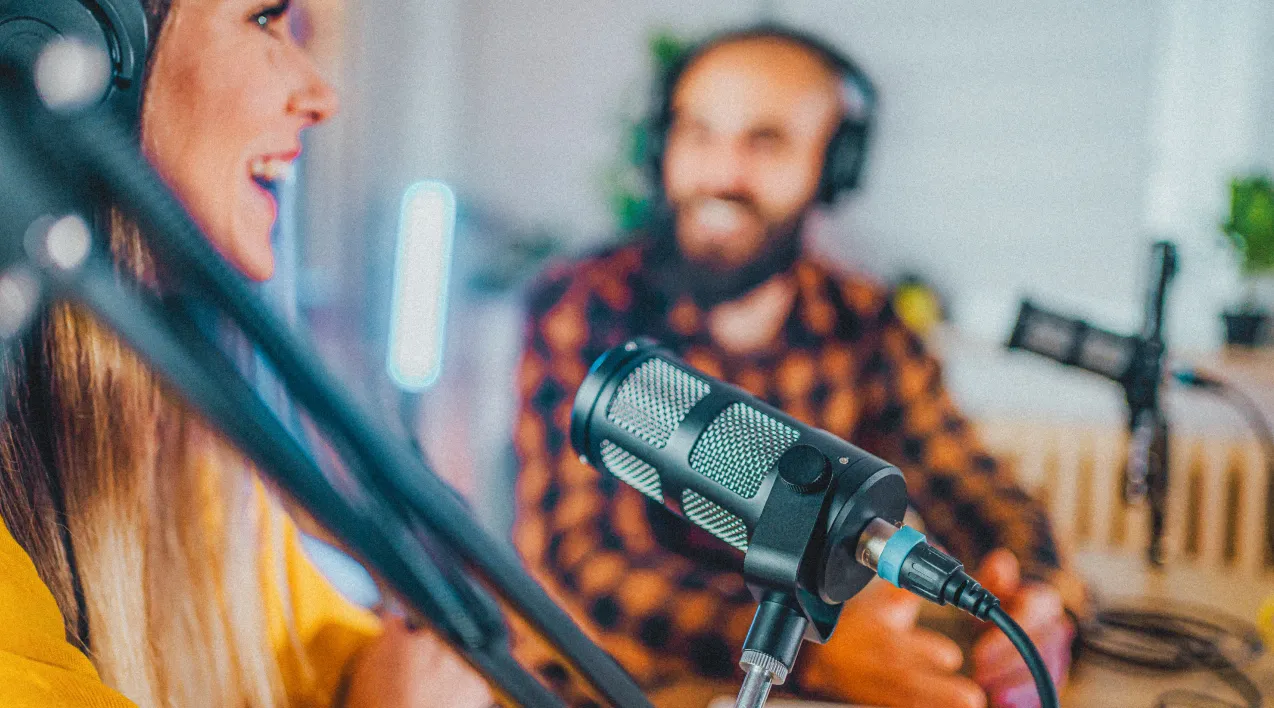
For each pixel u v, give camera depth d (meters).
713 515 0.50
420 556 0.35
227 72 0.70
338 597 0.99
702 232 2.25
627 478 0.54
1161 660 1.24
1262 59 2.68
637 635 1.40
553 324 2.17
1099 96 2.85
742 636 1.33
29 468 0.63
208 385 0.25
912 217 2.97
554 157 3.65
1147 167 2.81
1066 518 2.32
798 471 0.46
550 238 3.55
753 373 2.21
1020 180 2.91
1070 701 1.13
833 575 0.46
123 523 0.69
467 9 3.70
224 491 0.79
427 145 3.76
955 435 2.08
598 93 3.59
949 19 2.94
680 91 2.36
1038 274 2.91
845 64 2.46
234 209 0.73
